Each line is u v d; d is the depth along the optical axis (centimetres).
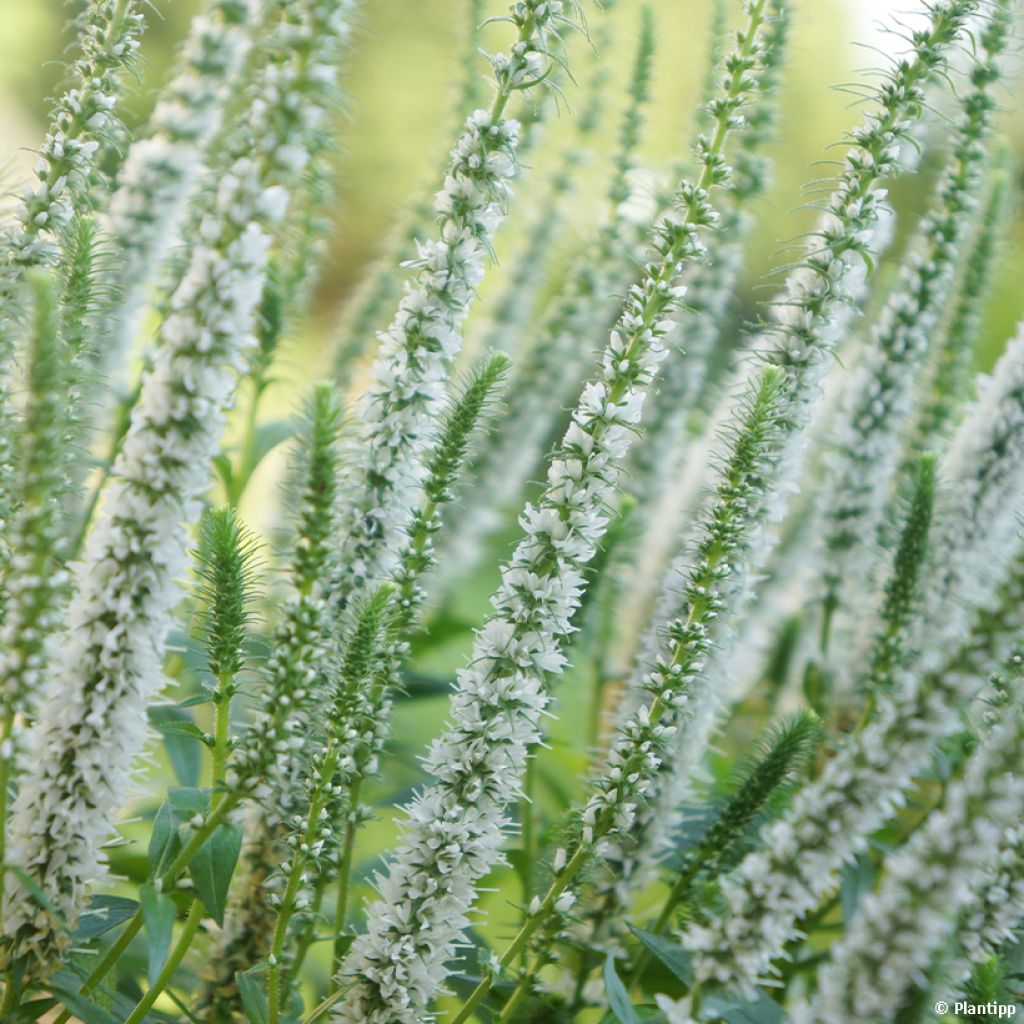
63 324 114
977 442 124
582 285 136
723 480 113
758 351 117
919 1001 105
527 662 111
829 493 127
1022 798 106
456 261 115
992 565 122
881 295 131
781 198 175
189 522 109
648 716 112
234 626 111
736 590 117
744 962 107
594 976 119
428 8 267
